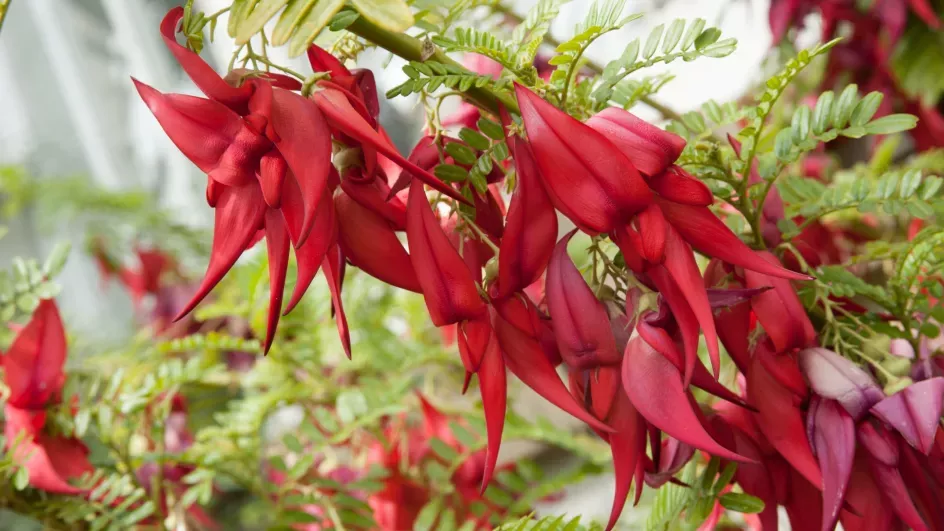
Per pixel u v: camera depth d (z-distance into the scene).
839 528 0.92
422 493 1.14
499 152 0.86
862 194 0.92
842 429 0.86
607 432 0.86
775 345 0.87
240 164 0.80
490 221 0.88
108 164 3.21
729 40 0.85
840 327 0.91
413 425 1.31
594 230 0.82
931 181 0.91
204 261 2.11
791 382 0.87
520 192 0.82
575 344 0.85
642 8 1.76
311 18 0.78
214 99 0.80
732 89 1.71
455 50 0.85
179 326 1.61
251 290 1.17
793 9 1.27
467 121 0.96
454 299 0.83
